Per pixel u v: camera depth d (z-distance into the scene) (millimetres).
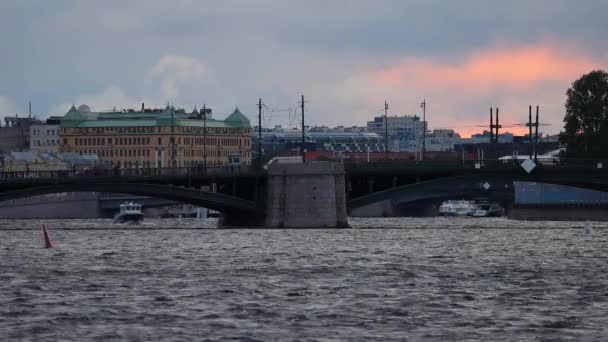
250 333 86812
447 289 109812
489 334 86625
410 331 87688
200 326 89438
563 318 93062
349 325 90062
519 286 112250
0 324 90125
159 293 106875
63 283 114500
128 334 86438
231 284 113812
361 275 122062
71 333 86750
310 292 107438
